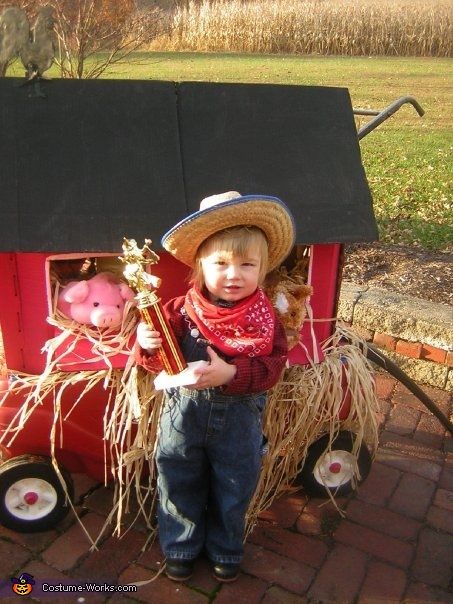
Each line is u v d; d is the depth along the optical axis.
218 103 2.31
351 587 2.41
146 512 2.67
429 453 3.22
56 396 2.36
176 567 2.36
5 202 2.07
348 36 20.25
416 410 3.56
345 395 2.60
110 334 2.36
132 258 1.95
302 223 2.28
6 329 2.27
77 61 5.50
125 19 5.52
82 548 2.50
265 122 2.34
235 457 2.19
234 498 2.25
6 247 2.04
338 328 2.79
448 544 2.65
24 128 2.13
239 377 2.02
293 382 2.51
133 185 2.17
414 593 2.41
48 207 2.09
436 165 8.42
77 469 2.54
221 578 2.38
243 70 15.69
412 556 2.58
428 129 10.88
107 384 2.28
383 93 13.78
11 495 2.46
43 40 2.12
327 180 2.34
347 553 2.56
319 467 2.74
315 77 15.24
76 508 2.68
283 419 2.54
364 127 2.90
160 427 2.27
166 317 2.02
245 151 2.29
